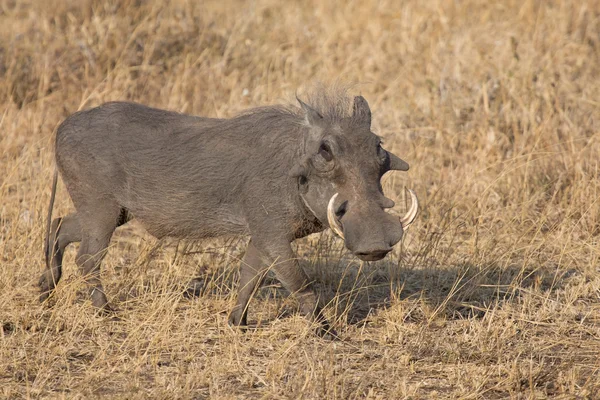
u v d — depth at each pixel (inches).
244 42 828.6
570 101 700.7
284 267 401.4
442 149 639.8
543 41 779.4
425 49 796.6
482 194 553.9
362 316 438.6
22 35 794.8
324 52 805.9
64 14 837.8
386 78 761.6
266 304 450.6
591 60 769.6
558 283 477.4
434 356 383.9
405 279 481.1
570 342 402.6
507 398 343.6
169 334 395.9
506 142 630.5
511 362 375.2
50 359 364.2
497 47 765.3
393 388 350.3
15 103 719.1
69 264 480.4
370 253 347.6
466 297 459.2
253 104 709.9
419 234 542.0
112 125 422.6
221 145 406.0
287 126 398.0
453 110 681.0
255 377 358.3
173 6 844.0
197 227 419.2
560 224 530.0
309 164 372.8
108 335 401.4
